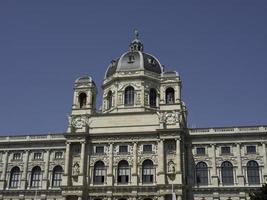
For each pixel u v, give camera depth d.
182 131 93.38
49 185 99.56
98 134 97.25
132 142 96.00
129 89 108.44
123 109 105.44
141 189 90.69
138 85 107.62
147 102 106.44
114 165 94.88
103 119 99.69
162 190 88.75
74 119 100.00
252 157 93.19
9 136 105.25
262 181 90.88
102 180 94.56
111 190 91.81
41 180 100.56
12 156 104.00
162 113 96.38
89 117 100.38
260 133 94.00
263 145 93.50
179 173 89.31
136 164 93.75
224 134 95.38
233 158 93.94
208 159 94.75
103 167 95.69
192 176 93.62
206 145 95.94
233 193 90.88
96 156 96.31
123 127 98.00
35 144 103.69
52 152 102.56
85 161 95.69
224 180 92.81
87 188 93.00
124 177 94.00
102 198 91.88
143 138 95.94
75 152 97.19
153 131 95.38
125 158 95.00
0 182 101.50
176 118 95.12
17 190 99.88
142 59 111.31
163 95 99.31
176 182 88.81
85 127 98.12
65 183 93.25
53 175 100.56
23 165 102.44
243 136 94.88
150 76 109.44
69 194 92.00
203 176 93.75
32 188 100.19
